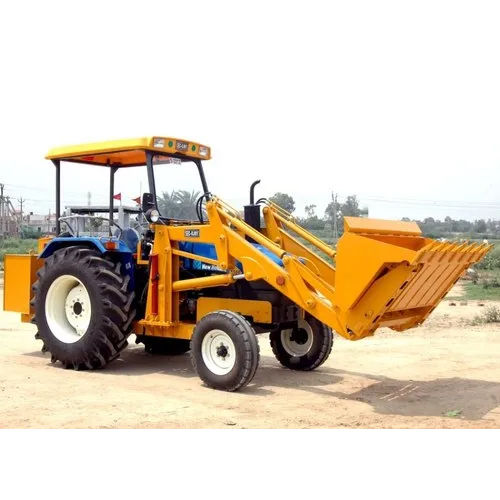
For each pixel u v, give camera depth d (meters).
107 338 7.92
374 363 8.89
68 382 7.37
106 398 6.62
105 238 8.32
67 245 8.71
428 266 6.17
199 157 8.68
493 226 93.31
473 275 24.38
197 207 8.14
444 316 14.07
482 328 12.29
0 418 5.79
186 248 8.08
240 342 6.89
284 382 7.64
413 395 6.99
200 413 6.09
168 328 7.97
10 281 9.27
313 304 6.77
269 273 7.09
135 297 8.23
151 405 6.36
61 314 8.48
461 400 6.74
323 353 8.21
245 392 7.04
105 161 9.01
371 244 6.16
